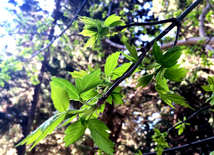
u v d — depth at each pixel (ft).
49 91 35.17
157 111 32.50
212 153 3.27
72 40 28.27
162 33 2.14
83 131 1.56
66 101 1.42
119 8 25.84
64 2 29.81
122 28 2.51
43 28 18.19
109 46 26.40
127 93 28.12
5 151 28.53
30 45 23.38
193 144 6.02
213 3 12.51
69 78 34.91
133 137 37.04
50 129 1.37
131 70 1.64
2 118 29.09
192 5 2.55
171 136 27.04
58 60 35.70
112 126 27.22
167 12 18.98
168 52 1.83
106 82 1.83
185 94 25.35
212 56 10.50
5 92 30.07
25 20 17.98
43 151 33.06
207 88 2.81
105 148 1.47
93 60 29.45
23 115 30.17
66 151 31.55
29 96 30.45
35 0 27.27
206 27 16.51
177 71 1.84
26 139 1.24
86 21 2.58
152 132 35.76
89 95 1.75
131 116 34.27
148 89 25.61
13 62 12.95
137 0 27.35
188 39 12.35
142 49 1.84
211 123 25.44
